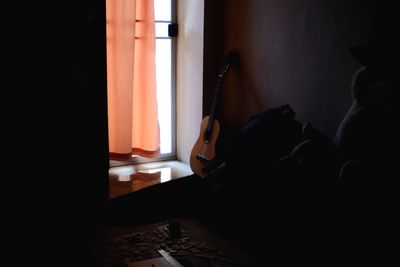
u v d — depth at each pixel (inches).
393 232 61.2
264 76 104.3
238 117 115.1
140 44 113.2
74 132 82.5
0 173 76.3
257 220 76.1
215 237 83.3
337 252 64.8
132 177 111.9
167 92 126.1
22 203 79.3
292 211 71.3
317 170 71.6
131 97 109.9
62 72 79.0
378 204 63.4
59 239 81.0
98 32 81.6
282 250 71.2
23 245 77.9
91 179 86.6
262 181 77.1
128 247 78.0
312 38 89.7
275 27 99.0
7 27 72.7
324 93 88.7
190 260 73.0
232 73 114.6
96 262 72.2
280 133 82.2
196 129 121.9
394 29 72.2
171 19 122.0
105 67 84.0
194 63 118.7
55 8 76.0
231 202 81.2
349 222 65.1
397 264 59.1
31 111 77.4
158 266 70.3
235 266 71.3
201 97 118.2
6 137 75.9
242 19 108.4
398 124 67.8
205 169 97.3
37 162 79.6
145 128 117.0
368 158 68.5
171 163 127.0
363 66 75.4
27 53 75.2
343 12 82.0
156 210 95.3
